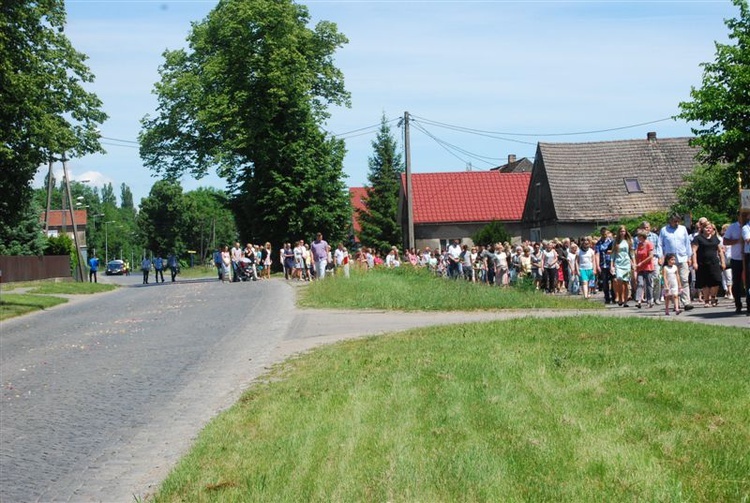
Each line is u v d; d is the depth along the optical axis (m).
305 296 26.84
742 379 8.60
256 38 53.81
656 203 53.41
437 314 20.67
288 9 53.53
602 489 5.40
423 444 6.73
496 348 12.11
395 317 20.11
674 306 17.91
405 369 10.64
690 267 20.95
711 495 5.28
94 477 7.39
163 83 54.53
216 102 51.94
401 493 5.55
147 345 16.86
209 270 101.31
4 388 12.58
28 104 31.47
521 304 22.02
